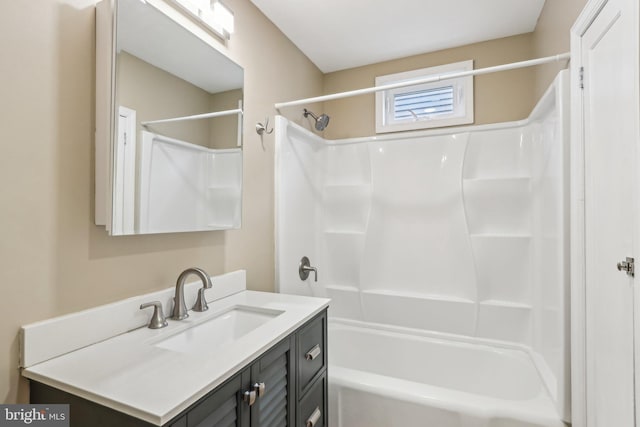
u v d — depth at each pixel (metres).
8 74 0.86
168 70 1.28
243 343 1.02
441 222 2.40
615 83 1.02
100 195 1.06
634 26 0.89
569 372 1.37
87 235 1.04
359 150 2.68
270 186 2.03
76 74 1.02
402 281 2.50
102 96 1.06
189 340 1.21
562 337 1.39
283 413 1.14
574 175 1.32
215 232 1.58
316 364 1.40
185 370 0.85
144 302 1.20
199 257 1.48
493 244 2.24
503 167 2.27
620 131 0.99
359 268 2.60
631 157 0.92
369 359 2.39
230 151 1.62
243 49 1.80
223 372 0.84
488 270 2.26
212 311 1.36
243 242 1.77
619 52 0.99
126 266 1.16
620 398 1.01
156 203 1.22
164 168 1.25
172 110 1.29
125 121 1.09
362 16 2.04
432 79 1.70
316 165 2.66
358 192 2.66
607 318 1.09
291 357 1.18
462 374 2.14
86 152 1.04
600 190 1.14
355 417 1.61
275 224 2.07
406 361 2.30
